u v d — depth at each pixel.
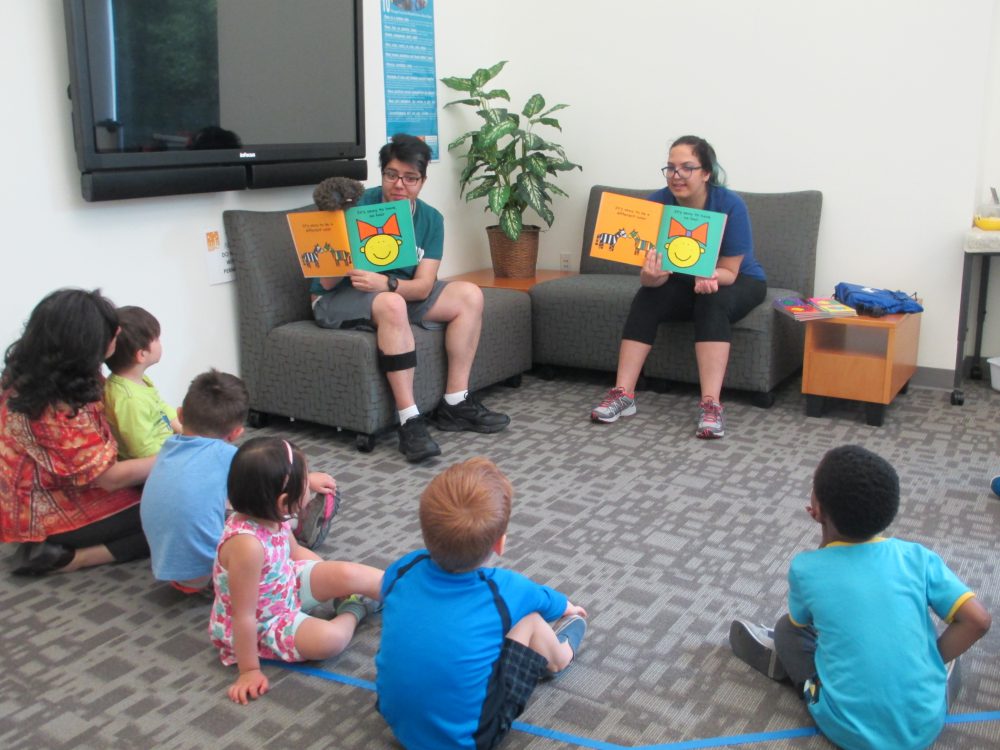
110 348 1.90
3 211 2.31
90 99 2.36
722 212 2.98
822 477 1.41
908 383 3.44
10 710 1.55
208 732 1.49
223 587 1.61
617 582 1.95
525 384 3.55
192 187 2.68
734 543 2.13
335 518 2.30
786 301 3.08
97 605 1.91
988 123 3.34
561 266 4.15
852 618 1.36
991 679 1.59
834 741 1.40
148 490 1.84
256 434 2.97
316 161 3.11
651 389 3.44
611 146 3.92
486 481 1.37
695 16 3.60
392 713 1.37
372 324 2.77
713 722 1.49
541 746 1.44
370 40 3.36
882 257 3.43
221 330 2.97
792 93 3.47
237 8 2.72
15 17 2.27
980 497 2.37
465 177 3.79
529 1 3.95
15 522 1.97
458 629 1.34
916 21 3.18
